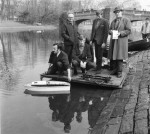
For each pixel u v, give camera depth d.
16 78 7.18
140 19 38.81
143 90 5.06
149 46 11.87
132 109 4.08
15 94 5.56
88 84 6.15
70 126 3.90
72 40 6.59
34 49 15.00
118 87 5.62
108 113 4.23
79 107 4.71
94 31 6.35
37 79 7.04
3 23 51.38
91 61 6.98
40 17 58.19
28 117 4.22
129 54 12.05
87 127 3.85
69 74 6.16
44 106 4.77
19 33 33.94
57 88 5.73
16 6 62.25
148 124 3.31
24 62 10.16
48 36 27.28
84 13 42.16
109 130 3.50
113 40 6.02
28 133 3.63
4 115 4.28
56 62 6.48
